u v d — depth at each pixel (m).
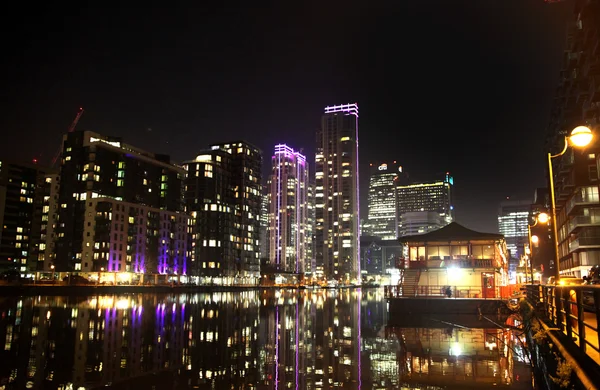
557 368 13.20
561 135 95.75
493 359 25.09
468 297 53.25
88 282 146.38
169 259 178.75
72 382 20.14
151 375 21.66
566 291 15.79
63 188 161.38
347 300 107.88
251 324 45.53
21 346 29.89
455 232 58.62
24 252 167.88
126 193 165.62
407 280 58.22
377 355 27.03
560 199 97.81
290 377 21.36
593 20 63.47
